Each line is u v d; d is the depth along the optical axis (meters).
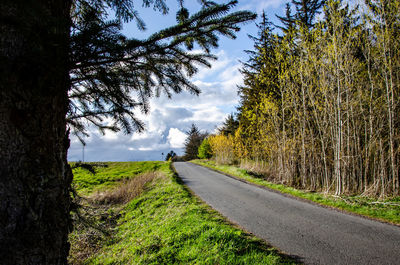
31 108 1.14
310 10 12.25
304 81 9.75
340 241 4.06
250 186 10.57
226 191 9.35
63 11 1.36
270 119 11.87
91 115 2.27
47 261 1.21
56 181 1.31
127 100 1.97
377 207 5.95
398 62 6.75
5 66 1.00
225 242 3.76
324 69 8.42
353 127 8.11
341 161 8.31
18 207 1.10
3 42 1.02
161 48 1.69
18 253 1.08
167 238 4.14
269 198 7.93
